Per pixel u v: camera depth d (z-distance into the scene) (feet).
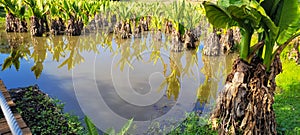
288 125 14.42
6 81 23.98
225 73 26.32
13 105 15.67
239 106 12.92
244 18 11.59
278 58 13.24
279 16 11.81
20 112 16.58
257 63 12.81
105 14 40.52
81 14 42.65
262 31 12.35
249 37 12.42
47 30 43.98
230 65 28.58
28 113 16.75
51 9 41.86
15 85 22.99
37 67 28.07
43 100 18.74
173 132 14.28
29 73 26.13
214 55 30.58
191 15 32.96
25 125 13.53
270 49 12.53
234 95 12.97
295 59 25.00
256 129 12.79
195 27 33.86
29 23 43.01
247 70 12.73
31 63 29.63
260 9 10.48
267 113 12.76
